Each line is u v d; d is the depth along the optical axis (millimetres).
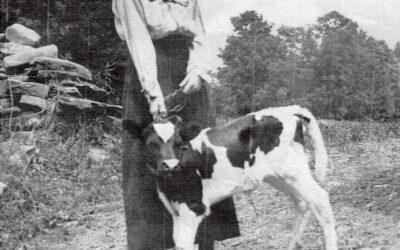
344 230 4199
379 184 5246
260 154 3568
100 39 10602
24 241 5016
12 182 5723
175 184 3375
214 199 3520
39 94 7441
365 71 9242
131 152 3475
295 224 3738
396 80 9578
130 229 3502
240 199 5527
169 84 3490
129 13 3352
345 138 7957
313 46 9172
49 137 6879
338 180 5719
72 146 7082
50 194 5789
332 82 9258
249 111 9578
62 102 7414
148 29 3383
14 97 7484
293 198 3725
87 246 4793
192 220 3424
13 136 6770
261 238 4383
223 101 9727
